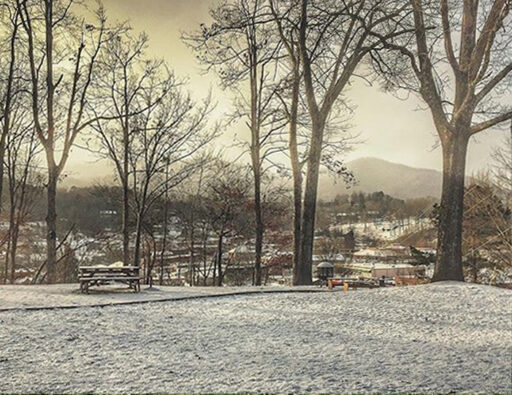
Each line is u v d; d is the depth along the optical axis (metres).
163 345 8.84
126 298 14.77
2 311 12.25
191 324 10.89
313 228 21.14
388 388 6.29
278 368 7.32
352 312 12.50
